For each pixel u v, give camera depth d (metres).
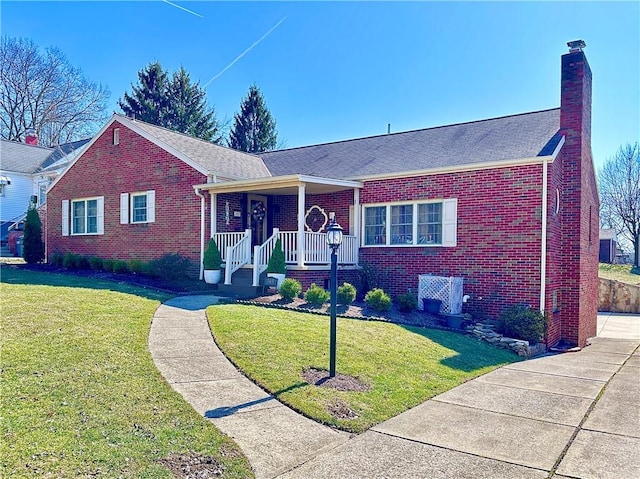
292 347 7.79
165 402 5.39
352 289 12.01
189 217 15.68
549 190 11.92
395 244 14.34
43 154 30.44
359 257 15.00
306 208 16.78
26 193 28.06
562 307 13.31
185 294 12.57
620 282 25.11
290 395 5.98
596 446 5.05
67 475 3.73
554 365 9.57
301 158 18.92
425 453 4.74
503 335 11.59
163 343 7.66
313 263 13.86
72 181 18.97
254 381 6.39
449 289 12.56
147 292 12.03
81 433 4.42
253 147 43.06
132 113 39.44
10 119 36.38
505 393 7.07
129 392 5.50
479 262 12.80
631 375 8.65
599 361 10.22
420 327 10.98
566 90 13.38
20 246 24.33
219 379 6.37
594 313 16.19
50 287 11.34
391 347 8.64
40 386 5.31
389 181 14.42
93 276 14.91
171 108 39.97
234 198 16.08
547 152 12.13
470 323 12.35
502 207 12.47
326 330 9.01
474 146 14.43
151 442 4.44
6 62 35.69
